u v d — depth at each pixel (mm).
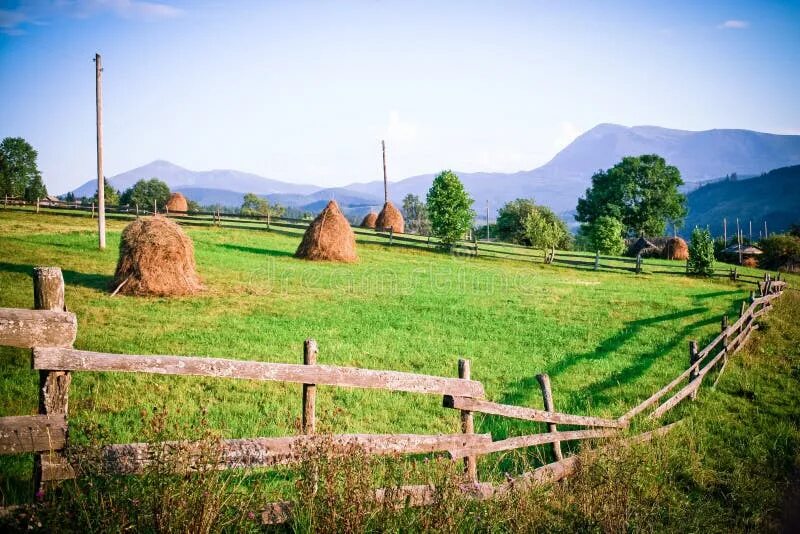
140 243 17969
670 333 18312
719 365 14328
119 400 8398
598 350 15742
